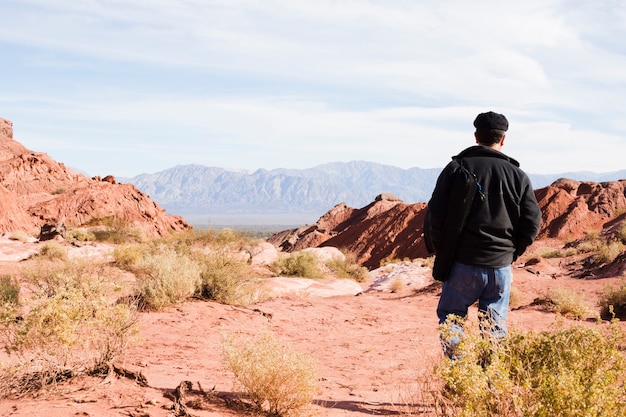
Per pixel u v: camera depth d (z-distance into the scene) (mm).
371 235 82562
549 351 3596
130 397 4285
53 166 107188
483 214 4434
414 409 4082
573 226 64250
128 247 21062
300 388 4406
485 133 4707
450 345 3893
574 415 2867
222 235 23297
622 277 20641
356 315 12719
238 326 9547
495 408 3135
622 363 3389
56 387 4332
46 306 4727
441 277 4609
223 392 4766
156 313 9789
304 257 29125
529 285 20844
